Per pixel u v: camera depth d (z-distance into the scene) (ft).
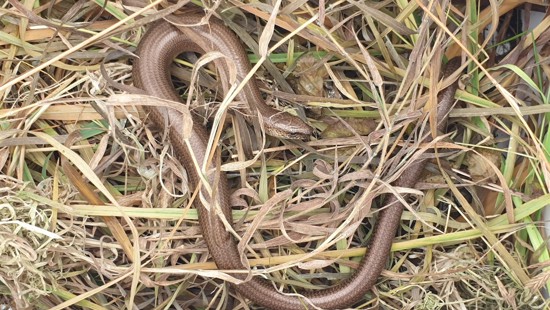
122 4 1.49
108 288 1.55
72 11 1.49
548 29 1.56
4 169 1.51
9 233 1.45
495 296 1.53
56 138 1.51
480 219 1.54
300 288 1.57
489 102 1.54
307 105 1.55
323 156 1.54
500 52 1.61
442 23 1.45
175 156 1.53
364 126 1.57
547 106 1.51
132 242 1.53
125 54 1.52
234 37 1.50
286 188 1.57
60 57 1.42
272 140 1.56
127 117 1.51
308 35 1.51
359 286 1.53
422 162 1.53
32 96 1.49
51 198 1.51
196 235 1.53
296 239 1.56
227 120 1.55
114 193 1.55
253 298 1.53
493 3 1.49
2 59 1.50
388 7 1.57
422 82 1.52
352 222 1.54
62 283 1.52
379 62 1.54
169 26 1.50
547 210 1.56
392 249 1.55
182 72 1.55
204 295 1.55
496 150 1.58
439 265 1.56
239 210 1.54
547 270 1.51
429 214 1.56
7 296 1.53
